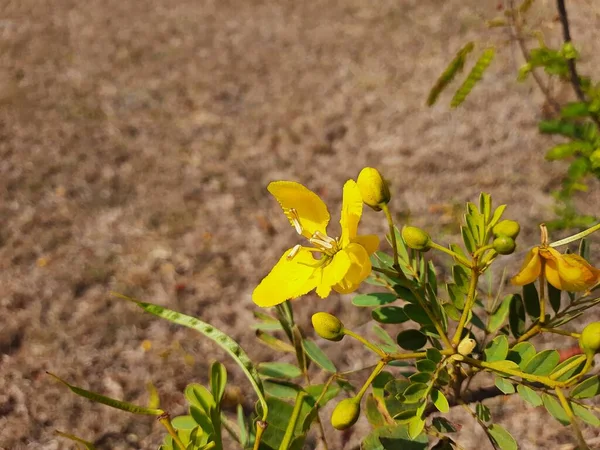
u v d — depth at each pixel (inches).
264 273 14.9
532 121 18.3
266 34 24.9
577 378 5.0
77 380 12.6
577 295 8.5
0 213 16.5
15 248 15.5
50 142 19.0
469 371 6.4
